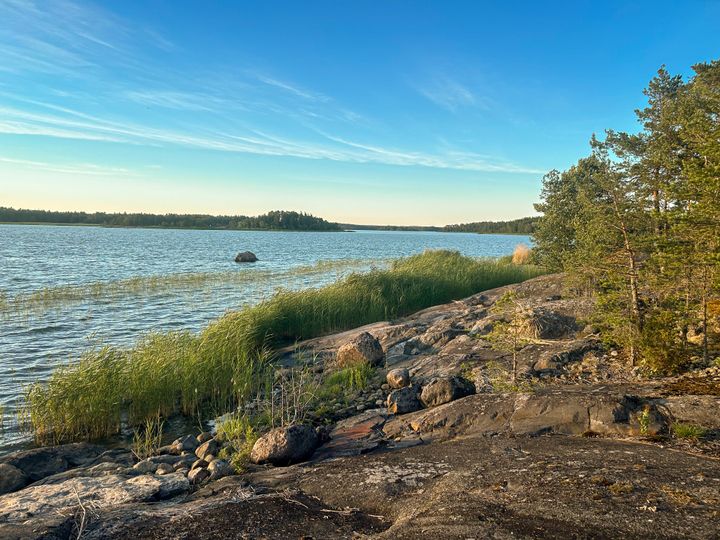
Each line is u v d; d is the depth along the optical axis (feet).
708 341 35.45
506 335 40.11
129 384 34.71
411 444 23.80
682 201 34.94
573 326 45.50
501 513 14.43
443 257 127.75
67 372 36.68
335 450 23.71
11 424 34.01
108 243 302.04
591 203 40.96
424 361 43.68
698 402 22.82
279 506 16.61
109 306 81.51
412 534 13.79
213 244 333.42
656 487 15.19
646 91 69.41
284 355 52.85
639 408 22.86
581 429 22.22
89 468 24.17
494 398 26.03
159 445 30.42
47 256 188.65
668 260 31.71
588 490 15.33
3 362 49.42
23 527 15.19
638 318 34.37
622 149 65.87
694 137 32.35
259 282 114.83
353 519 15.72
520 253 134.31
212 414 36.52
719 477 15.84
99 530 15.24
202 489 19.51
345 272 135.74
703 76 57.36
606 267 36.76
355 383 40.47
